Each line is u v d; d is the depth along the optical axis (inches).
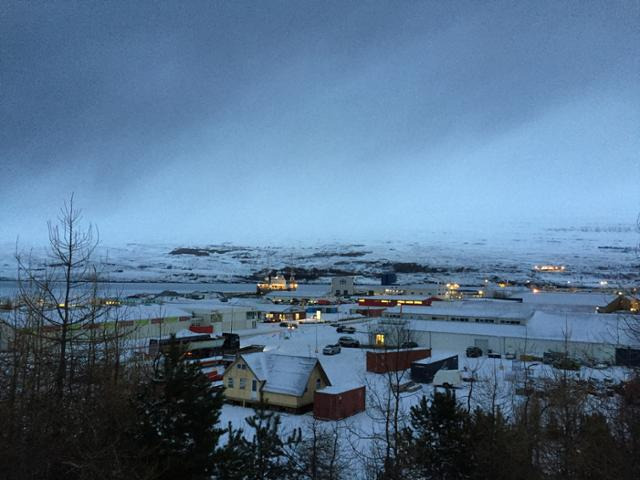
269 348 2406.5
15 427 538.3
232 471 591.2
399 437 757.9
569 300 3464.6
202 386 587.8
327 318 4013.3
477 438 729.0
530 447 718.5
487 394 1194.0
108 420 583.8
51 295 657.6
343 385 1374.3
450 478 734.5
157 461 528.1
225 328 3085.6
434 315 2918.3
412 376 1729.8
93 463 492.4
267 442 653.9
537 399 884.0
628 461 587.8
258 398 1370.6
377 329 2561.5
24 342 644.7
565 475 681.6
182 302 3757.4
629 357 826.8
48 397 589.3
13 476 498.3
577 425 800.9
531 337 2172.7
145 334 2180.1
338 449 940.6
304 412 1331.2
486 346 2260.1
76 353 664.4
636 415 612.1
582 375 1282.0
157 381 588.1
